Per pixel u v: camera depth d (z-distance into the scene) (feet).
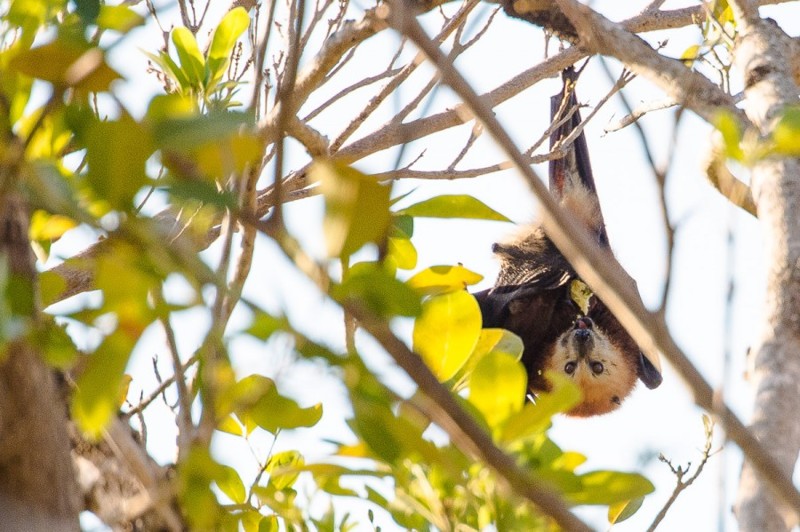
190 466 15.55
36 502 15.70
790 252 21.49
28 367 15.40
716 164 22.43
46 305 18.65
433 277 19.76
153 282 13.26
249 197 23.29
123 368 13.56
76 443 19.93
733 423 15.26
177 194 12.76
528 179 14.82
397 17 14.51
